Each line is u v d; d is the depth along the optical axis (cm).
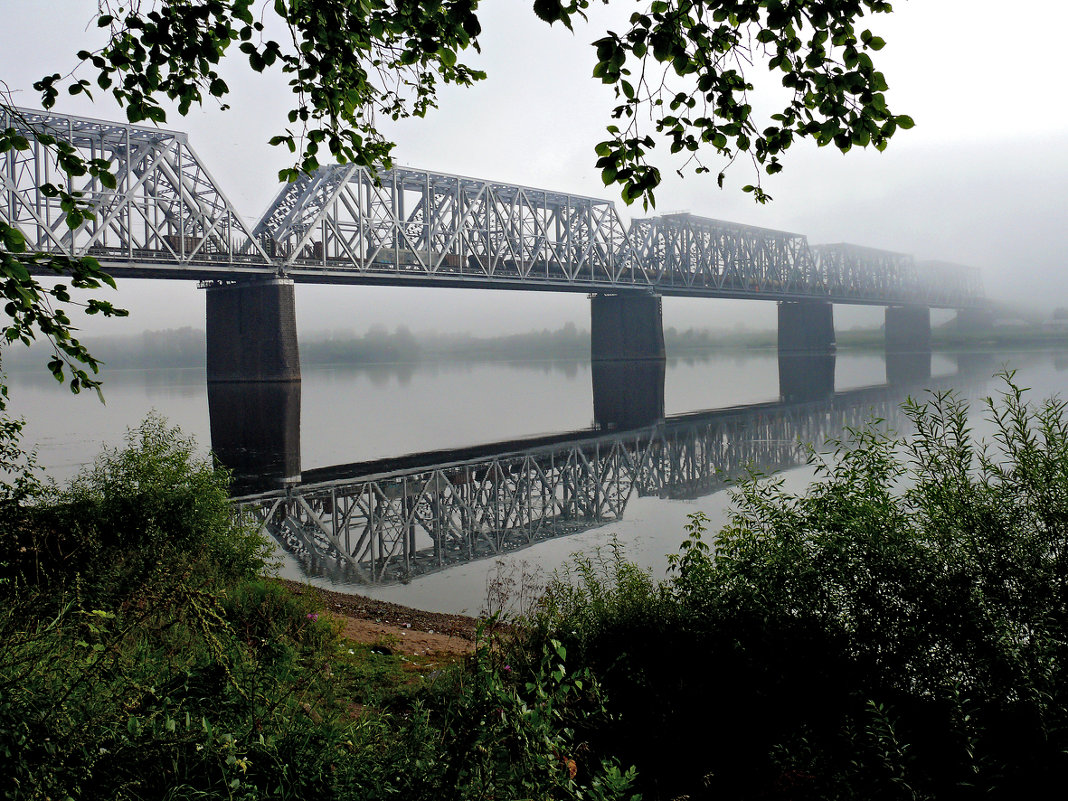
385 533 2080
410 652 868
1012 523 514
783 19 486
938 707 477
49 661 376
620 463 3419
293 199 7612
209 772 341
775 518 629
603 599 705
